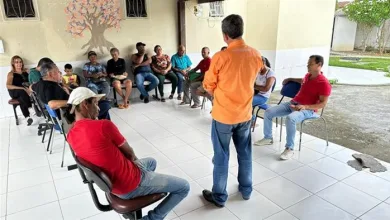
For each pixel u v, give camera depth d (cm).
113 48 486
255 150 304
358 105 487
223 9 598
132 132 363
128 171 147
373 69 866
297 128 373
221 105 187
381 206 207
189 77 470
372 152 299
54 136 356
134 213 156
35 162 287
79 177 257
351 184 236
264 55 622
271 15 588
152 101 518
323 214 199
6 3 412
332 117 421
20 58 411
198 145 321
